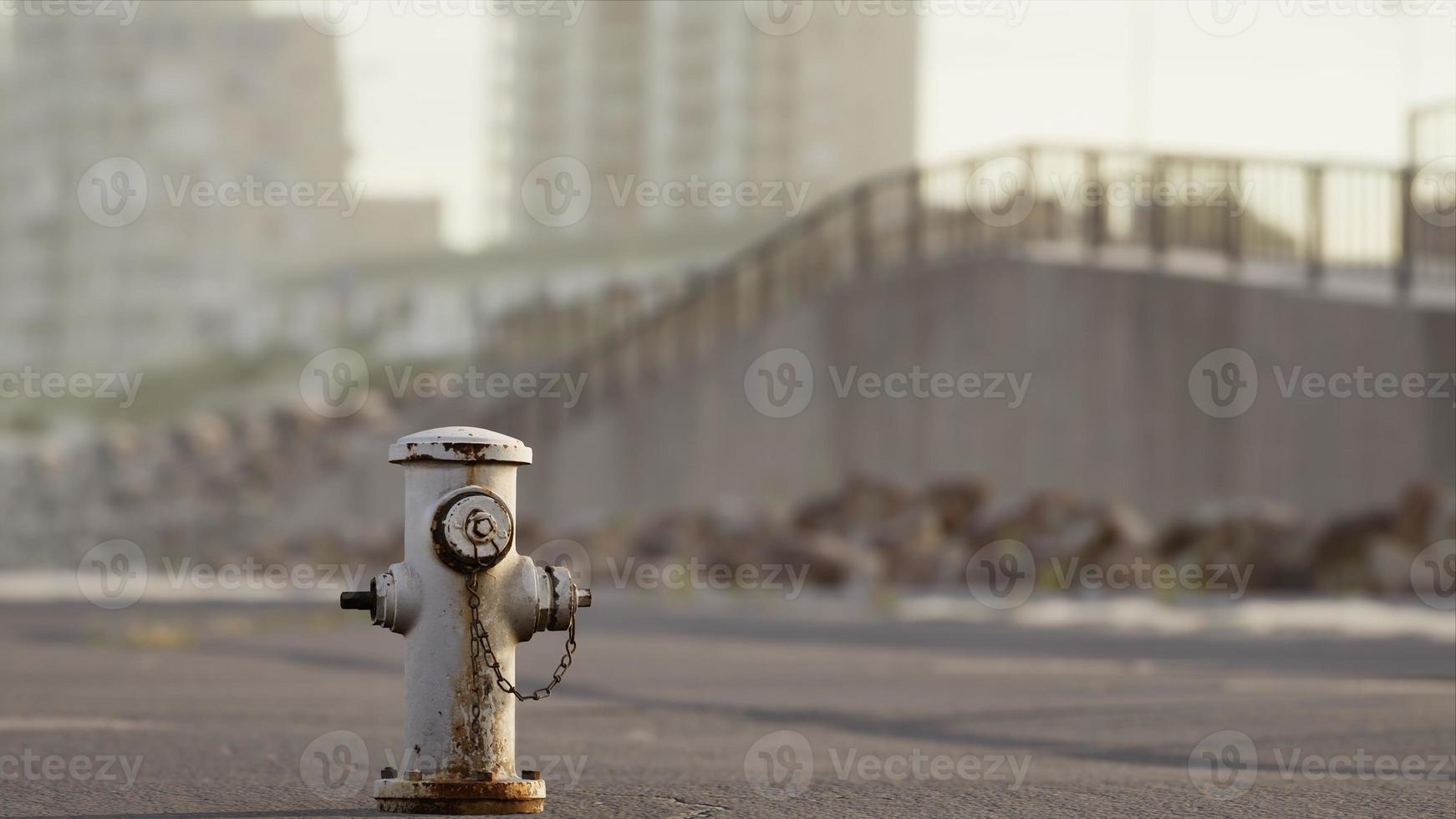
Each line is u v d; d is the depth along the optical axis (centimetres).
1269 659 3133
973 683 2644
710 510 7506
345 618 4997
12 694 2406
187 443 12850
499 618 1174
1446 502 5447
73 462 13212
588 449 8788
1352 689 2462
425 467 1166
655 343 9344
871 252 8269
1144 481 6738
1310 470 6494
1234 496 6594
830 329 7744
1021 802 1315
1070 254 7188
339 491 10300
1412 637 3766
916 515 6425
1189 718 2038
